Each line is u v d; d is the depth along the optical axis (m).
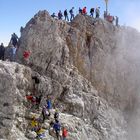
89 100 54.25
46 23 53.22
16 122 43.38
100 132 52.84
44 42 52.22
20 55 51.25
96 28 59.91
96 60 58.53
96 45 59.03
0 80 41.28
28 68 48.94
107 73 59.38
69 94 52.31
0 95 41.00
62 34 56.00
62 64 53.59
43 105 48.62
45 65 51.59
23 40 52.03
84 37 58.31
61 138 45.69
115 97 59.75
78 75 55.25
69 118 49.62
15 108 43.00
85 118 53.09
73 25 58.91
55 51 52.56
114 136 54.41
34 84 49.16
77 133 48.25
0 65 42.81
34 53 51.38
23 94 46.69
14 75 44.34
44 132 44.53
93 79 57.91
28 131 43.62
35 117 45.69
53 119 47.22
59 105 50.94
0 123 40.31
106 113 55.94
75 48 56.69
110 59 60.06
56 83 51.03
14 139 40.78
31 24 53.56
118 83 60.31
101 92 58.34
